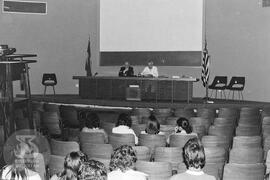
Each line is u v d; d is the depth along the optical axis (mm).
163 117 11125
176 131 7852
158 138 7520
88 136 7676
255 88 16516
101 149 6391
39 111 11414
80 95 15852
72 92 18906
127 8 18609
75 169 3682
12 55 8125
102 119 14359
